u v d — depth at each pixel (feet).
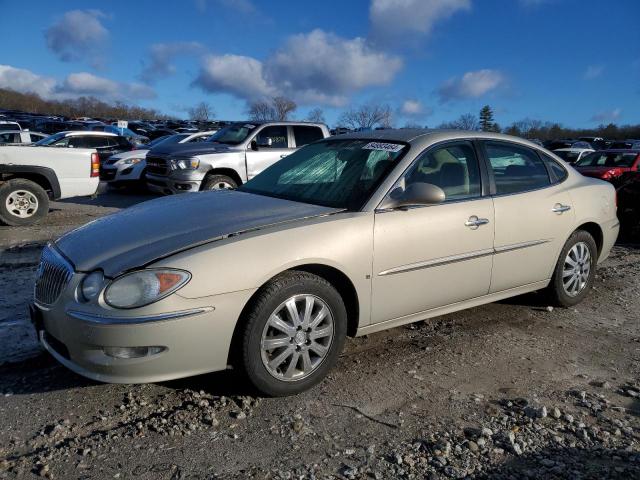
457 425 10.35
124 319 9.63
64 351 10.43
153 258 10.15
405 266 12.57
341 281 11.97
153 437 9.73
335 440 9.79
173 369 10.11
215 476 8.74
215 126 139.74
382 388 11.70
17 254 22.40
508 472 8.96
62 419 10.25
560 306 17.02
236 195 14.08
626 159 48.70
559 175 16.70
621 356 13.73
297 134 37.93
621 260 24.22
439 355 13.42
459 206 13.60
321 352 11.50
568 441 9.88
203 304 10.03
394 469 9.00
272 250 10.73
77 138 50.80
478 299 14.56
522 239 14.96
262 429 10.07
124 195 46.39
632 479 8.80
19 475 8.66
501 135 15.57
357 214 12.07
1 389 11.23
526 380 12.28
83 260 10.55
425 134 14.21
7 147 29.89
